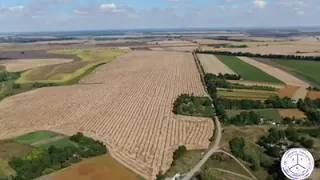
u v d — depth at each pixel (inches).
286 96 4347.9
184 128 3476.9
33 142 3139.8
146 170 2583.7
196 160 2709.2
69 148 2866.6
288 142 2992.1
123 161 2728.8
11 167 2600.9
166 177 2439.7
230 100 4121.6
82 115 4042.8
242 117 3563.0
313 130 3248.0
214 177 2391.7
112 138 3245.6
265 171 2573.8
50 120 3895.2
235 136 3186.5
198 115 3868.1
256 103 3993.6
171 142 3112.7
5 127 3703.3
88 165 2650.1
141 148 2994.6
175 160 2719.0
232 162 2672.2
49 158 2640.3
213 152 2851.9
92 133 3393.2
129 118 3858.3
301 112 3796.8
